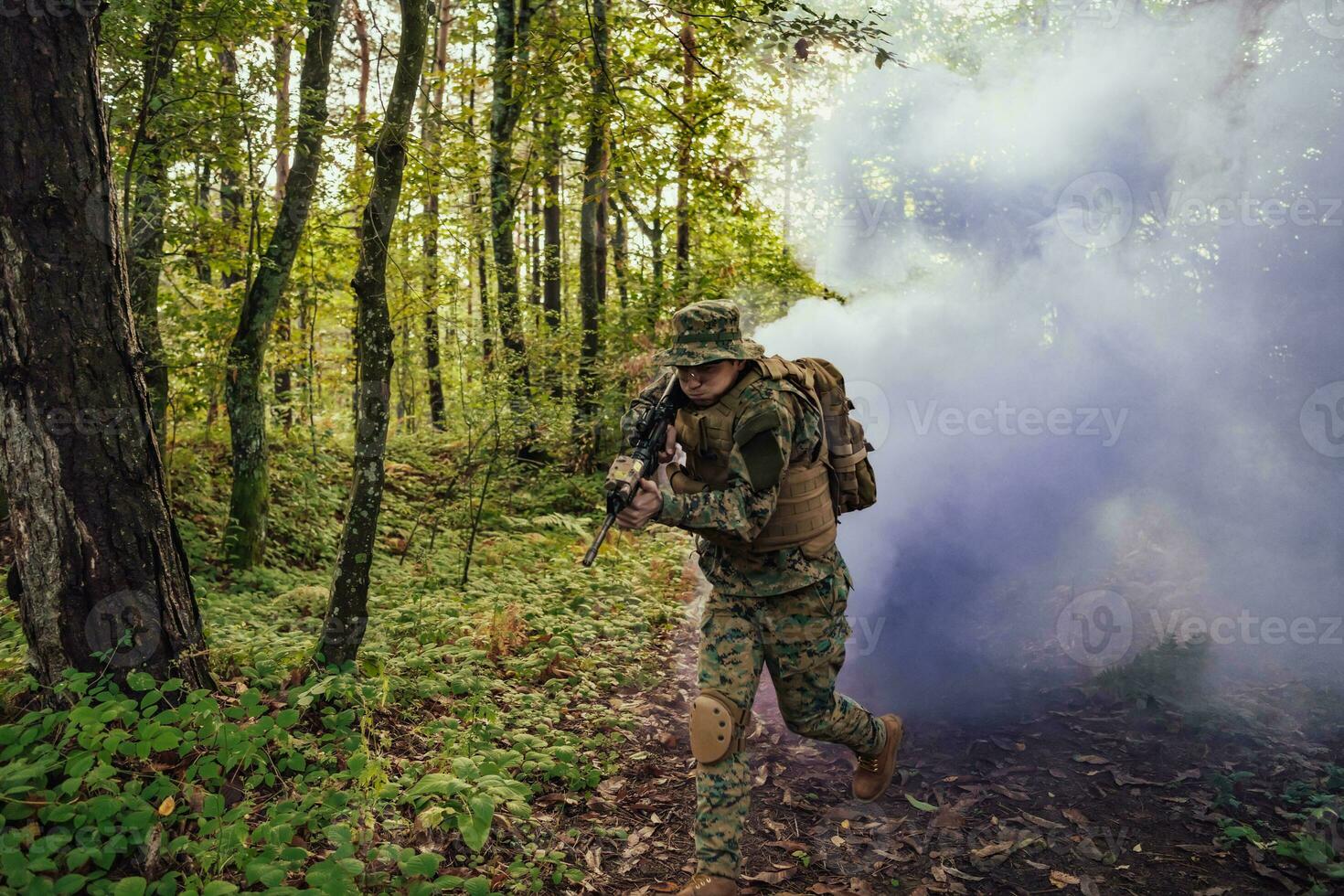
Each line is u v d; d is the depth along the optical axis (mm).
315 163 7207
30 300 2781
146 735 2598
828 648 2727
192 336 7547
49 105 2766
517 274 9859
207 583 6523
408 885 2469
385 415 3799
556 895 2641
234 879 2420
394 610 5352
